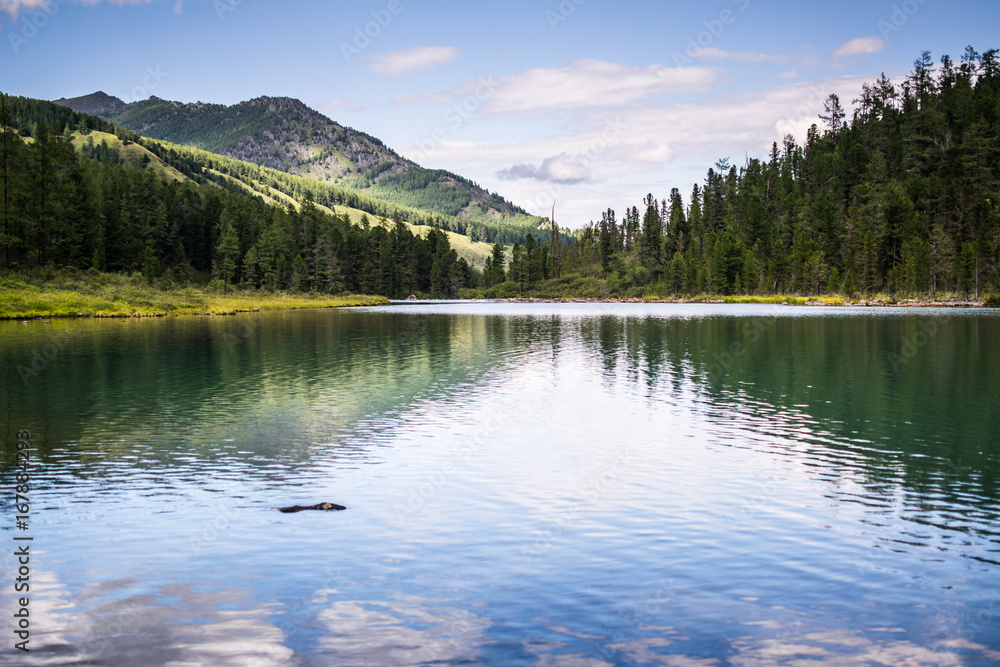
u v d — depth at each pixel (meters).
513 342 60.84
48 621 10.81
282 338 64.00
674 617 11.03
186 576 12.51
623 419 27.17
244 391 33.34
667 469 19.95
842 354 49.53
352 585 12.16
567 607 11.36
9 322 81.12
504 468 20.00
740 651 10.05
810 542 14.27
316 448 22.31
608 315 113.56
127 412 27.95
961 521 15.59
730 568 12.95
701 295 196.12
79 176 143.38
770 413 28.38
